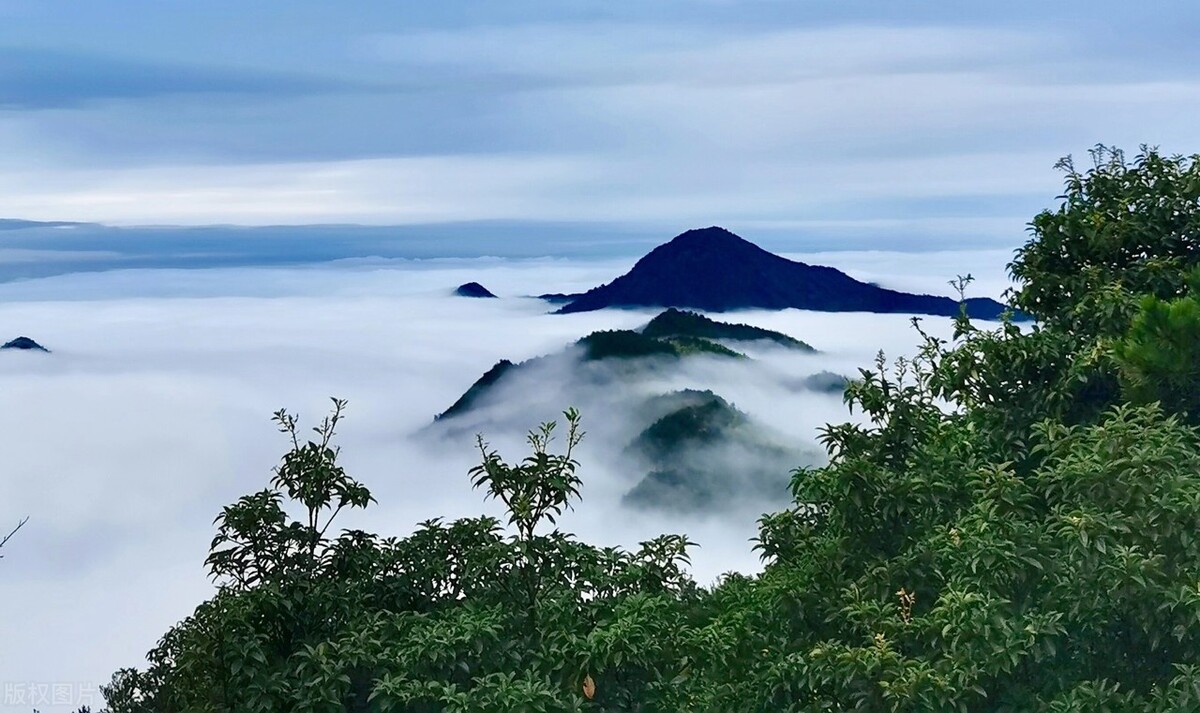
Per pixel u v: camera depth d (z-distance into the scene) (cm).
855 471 894
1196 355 962
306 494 904
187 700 929
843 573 904
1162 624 715
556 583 891
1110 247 1201
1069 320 1178
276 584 877
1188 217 1212
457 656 798
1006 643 725
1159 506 730
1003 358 1095
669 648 835
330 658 812
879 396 960
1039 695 739
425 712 800
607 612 862
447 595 928
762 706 858
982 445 1076
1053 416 1067
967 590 771
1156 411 835
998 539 778
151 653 1017
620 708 805
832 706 801
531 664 799
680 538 927
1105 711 700
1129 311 1096
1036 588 780
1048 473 840
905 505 884
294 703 820
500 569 888
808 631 898
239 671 816
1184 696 672
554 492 875
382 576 932
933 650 768
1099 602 730
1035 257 1239
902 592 800
